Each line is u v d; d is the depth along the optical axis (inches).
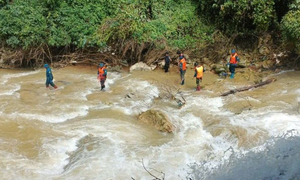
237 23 732.0
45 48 719.1
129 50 727.1
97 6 739.4
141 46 712.4
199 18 791.7
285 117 457.7
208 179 324.2
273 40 722.8
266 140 398.3
